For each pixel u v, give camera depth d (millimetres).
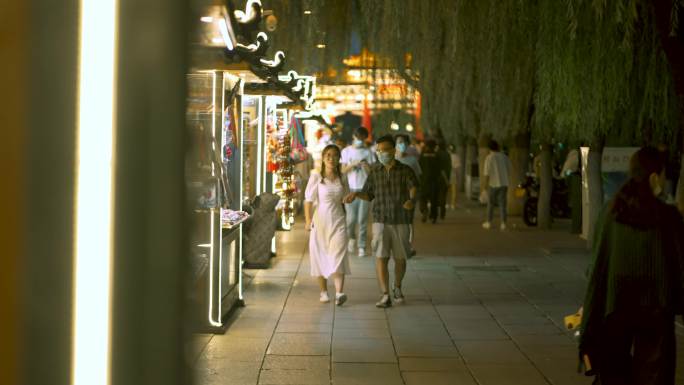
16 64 2297
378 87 24219
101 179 2365
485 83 22391
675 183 21484
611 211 8039
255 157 22188
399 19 19078
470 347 12633
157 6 2350
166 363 2385
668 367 7934
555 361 11766
